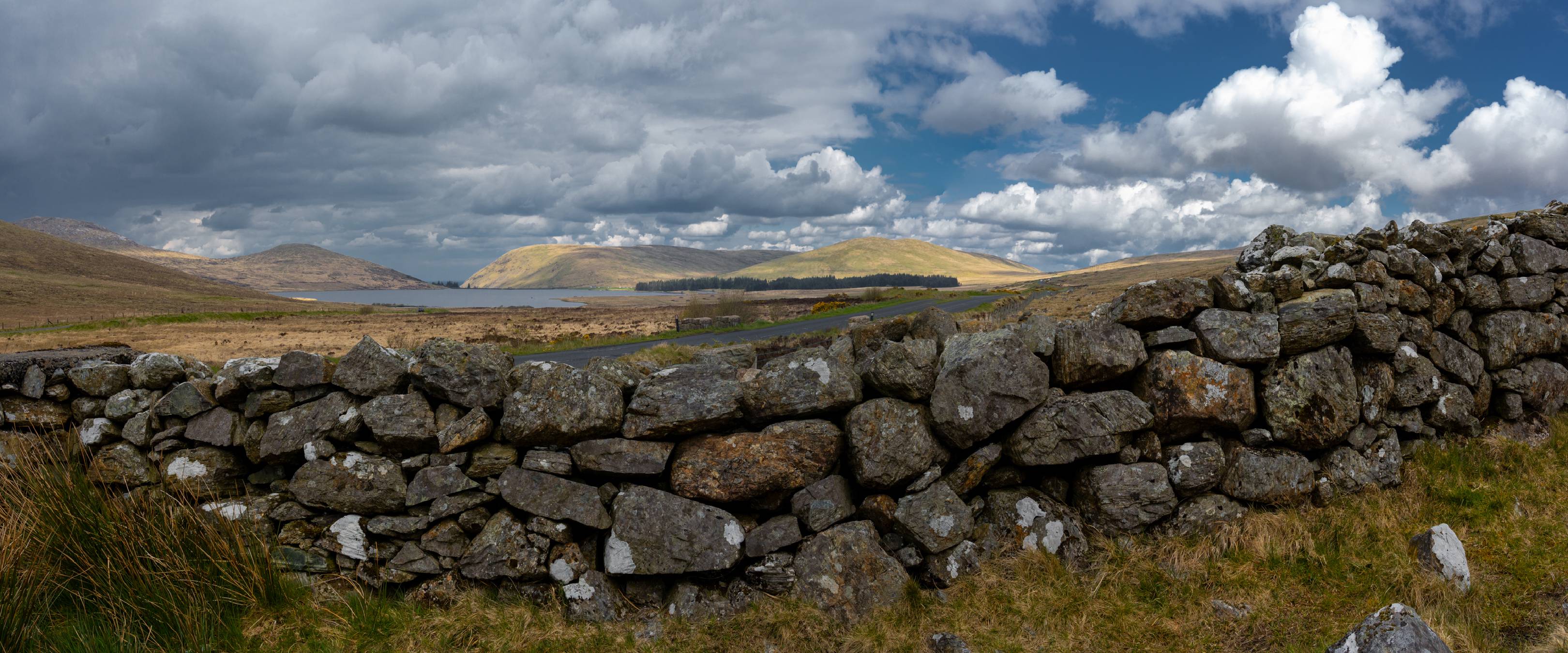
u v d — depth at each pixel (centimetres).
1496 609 475
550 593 547
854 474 575
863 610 535
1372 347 644
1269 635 477
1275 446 615
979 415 568
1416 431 697
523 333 5016
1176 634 492
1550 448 714
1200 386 591
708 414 557
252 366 594
